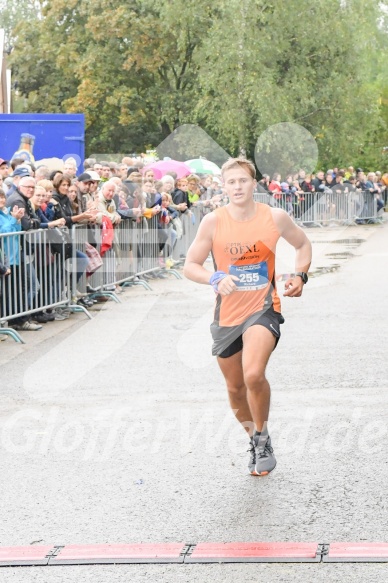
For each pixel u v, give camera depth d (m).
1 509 5.21
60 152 19.70
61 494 5.43
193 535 4.77
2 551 4.64
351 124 36.06
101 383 8.20
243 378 5.73
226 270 5.56
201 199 17.64
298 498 5.26
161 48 40.28
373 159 42.22
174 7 36.81
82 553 4.58
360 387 7.82
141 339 10.30
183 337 10.38
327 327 10.91
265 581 4.20
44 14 43.91
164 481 5.62
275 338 5.56
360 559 4.40
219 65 33.88
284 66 35.25
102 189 13.17
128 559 4.50
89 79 42.06
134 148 43.41
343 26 35.47
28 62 46.19
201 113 34.97
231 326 5.59
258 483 5.54
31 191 11.05
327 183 27.38
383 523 4.85
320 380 8.10
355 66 36.09
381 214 30.94
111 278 13.49
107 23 40.72
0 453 6.24
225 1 34.59
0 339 10.41
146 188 14.84
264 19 33.81
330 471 5.71
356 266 17.78
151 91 41.59
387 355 9.14
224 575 4.29
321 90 35.53
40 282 11.28
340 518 4.94
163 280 15.59
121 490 5.48
